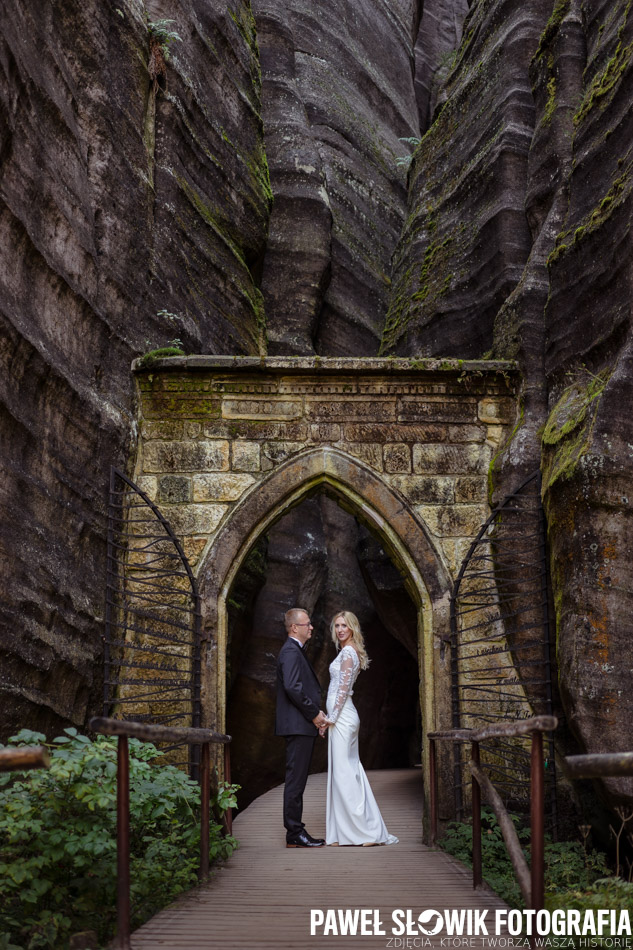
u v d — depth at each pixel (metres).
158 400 7.46
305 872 5.35
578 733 5.57
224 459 7.40
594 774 3.03
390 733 14.23
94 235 6.85
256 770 11.76
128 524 7.20
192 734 4.16
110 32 7.43
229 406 7.48
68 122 6.31
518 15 10.34
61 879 4.22
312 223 11.86
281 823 7.69
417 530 7.38
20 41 5.47
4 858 3.93
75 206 6.41
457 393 7.62
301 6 13.99
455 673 7.09
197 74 9.38
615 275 6.27
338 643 7.07
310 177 12.04
